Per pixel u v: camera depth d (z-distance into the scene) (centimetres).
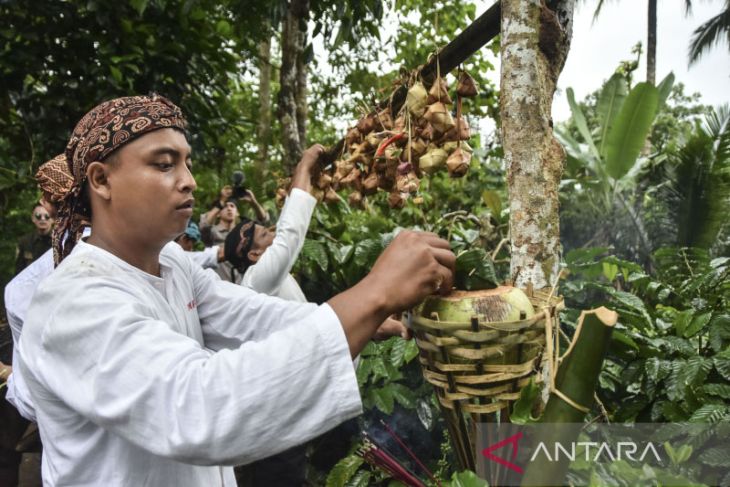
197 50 518
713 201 660
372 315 94
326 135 942
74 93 488
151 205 115
